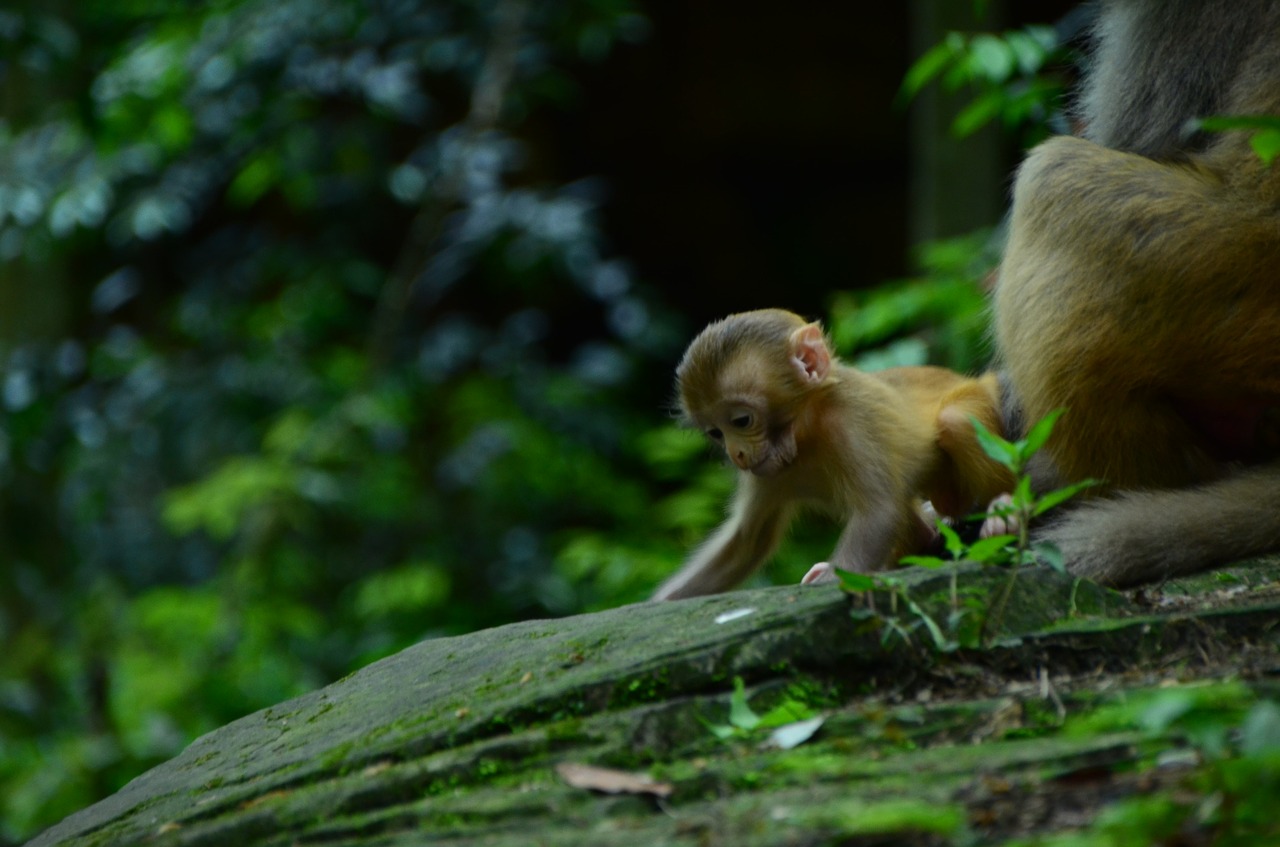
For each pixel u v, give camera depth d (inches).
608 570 539.8
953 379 284.4
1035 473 265.1
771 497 271.1
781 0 972.6
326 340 794.2
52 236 720.3
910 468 258.7
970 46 408.5
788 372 256.5
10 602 705.6
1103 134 285.9
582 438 715.4
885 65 984.3
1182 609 202.8
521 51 732.0
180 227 757.9
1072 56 370.3
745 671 185.6
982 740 173.5
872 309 465.4
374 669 227.5
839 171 1027.9
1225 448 257.3
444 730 184.9
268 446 673.0
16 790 605.9
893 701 184.9
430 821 169.3
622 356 752.3
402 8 729.0
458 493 737.0
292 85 728.3
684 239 1021.8
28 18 654.5
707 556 277.4
